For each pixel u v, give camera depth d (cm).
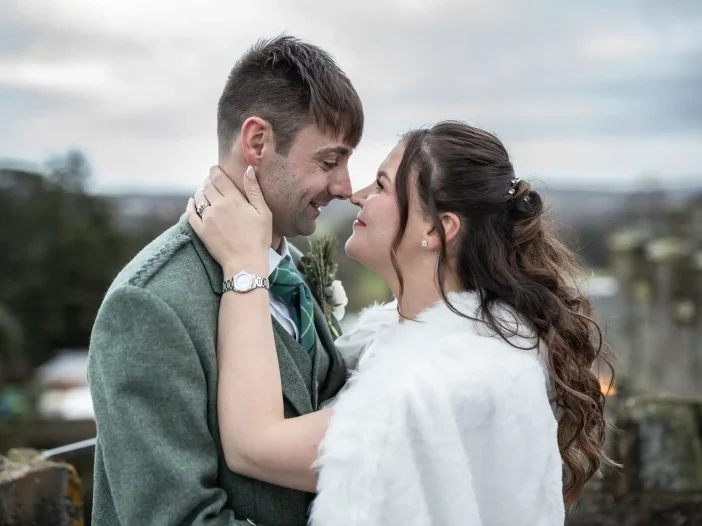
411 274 173
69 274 1440
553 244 180
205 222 162
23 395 882
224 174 170
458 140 169
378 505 140
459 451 143
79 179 1489
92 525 164
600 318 198
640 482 259
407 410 144
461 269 169
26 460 217
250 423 150
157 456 142
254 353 154
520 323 163
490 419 148
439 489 142
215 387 154
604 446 259
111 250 1460
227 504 156
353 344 200
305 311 178
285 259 179
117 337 144
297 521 164
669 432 259
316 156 168
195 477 144
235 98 169
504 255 167
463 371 149
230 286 159
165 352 144
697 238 862
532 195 173
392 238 171
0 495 199
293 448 149
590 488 259
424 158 168
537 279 169
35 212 1445
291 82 165
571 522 258
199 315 153
